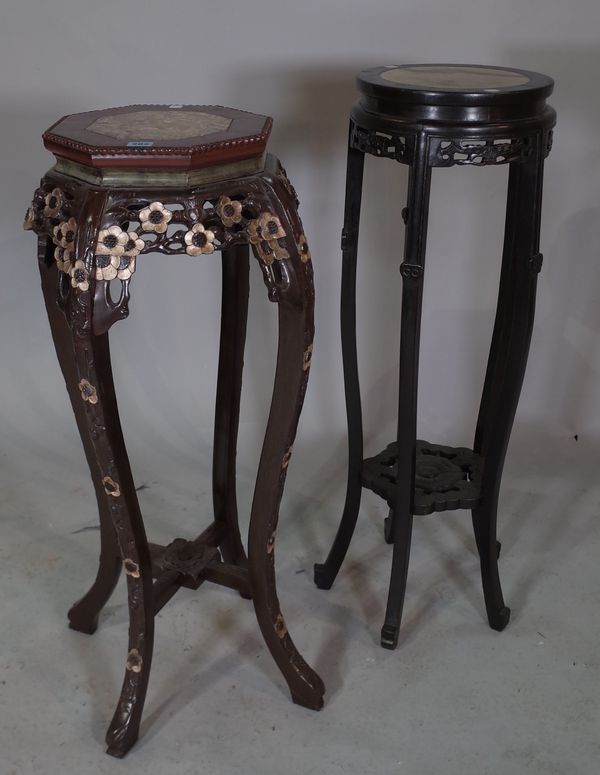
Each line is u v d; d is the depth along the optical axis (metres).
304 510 1.94
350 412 1.59
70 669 1.51
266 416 2.14
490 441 1.49
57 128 1.19
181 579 1.46
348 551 1.81
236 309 1.45
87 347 1.13
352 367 1.56
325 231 1.95
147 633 1.35
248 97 1.84
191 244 1.11
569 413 2.13
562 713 1.43
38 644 1.56
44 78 1.83
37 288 2.01
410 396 1.41
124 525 1.27
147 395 2.12
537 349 2.07
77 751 1.36
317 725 1.41
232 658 1.54
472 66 1.50
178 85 1.83
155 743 1.38
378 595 1.70
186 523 1.88
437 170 1.89
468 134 1.24
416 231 1.30
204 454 2.09
